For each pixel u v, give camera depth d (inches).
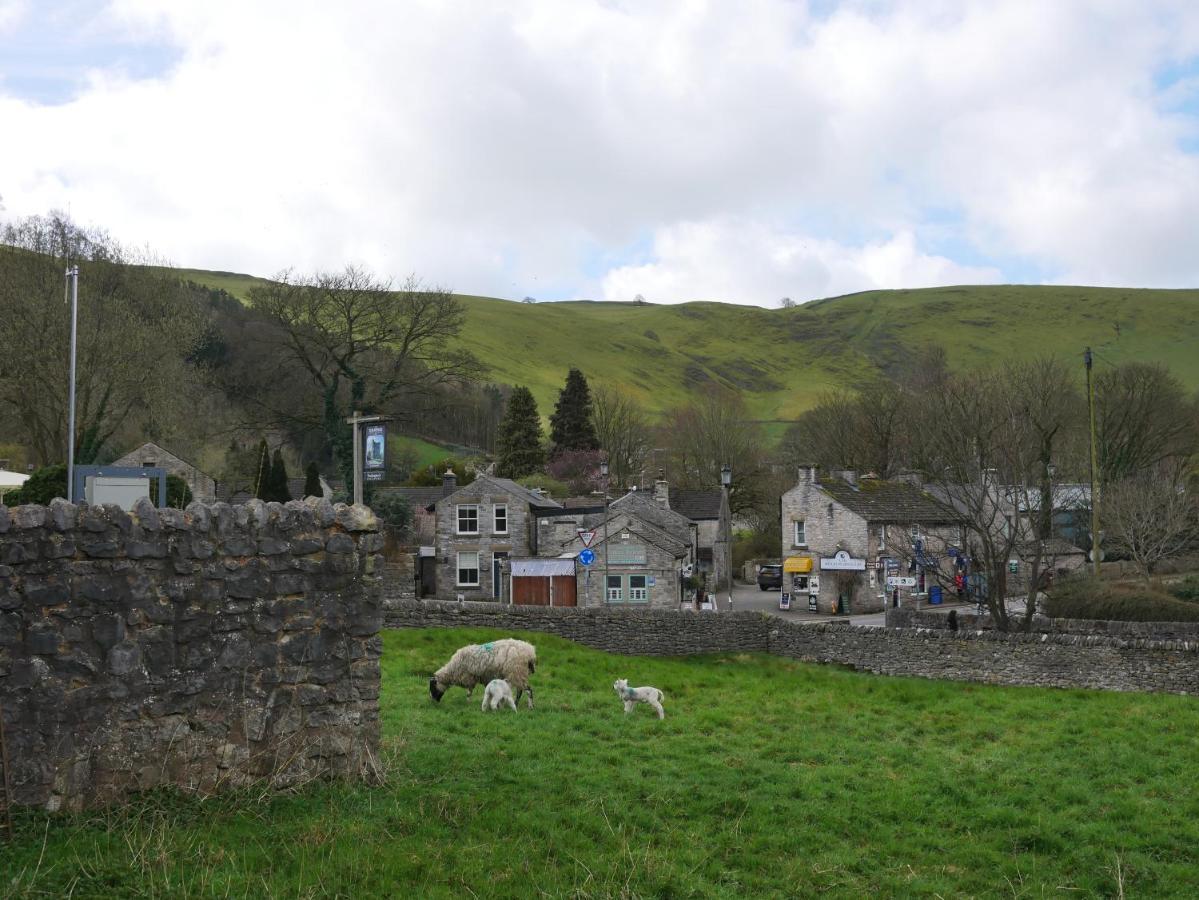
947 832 552.7
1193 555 2517.2
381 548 541.6
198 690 474.3
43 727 424.8
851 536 2498.8
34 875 377.7
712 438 3959.2
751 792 592.1
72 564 437.4
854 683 1194.0
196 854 414.9
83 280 2103.8
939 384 2861.7
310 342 2610.7
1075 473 2513.5
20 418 2373.3
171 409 2282.2
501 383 7145.7
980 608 1780.3
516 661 789.2
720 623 1503.4
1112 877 489.4
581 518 2689.5
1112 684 1214.3
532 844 468.4
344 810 483.8
